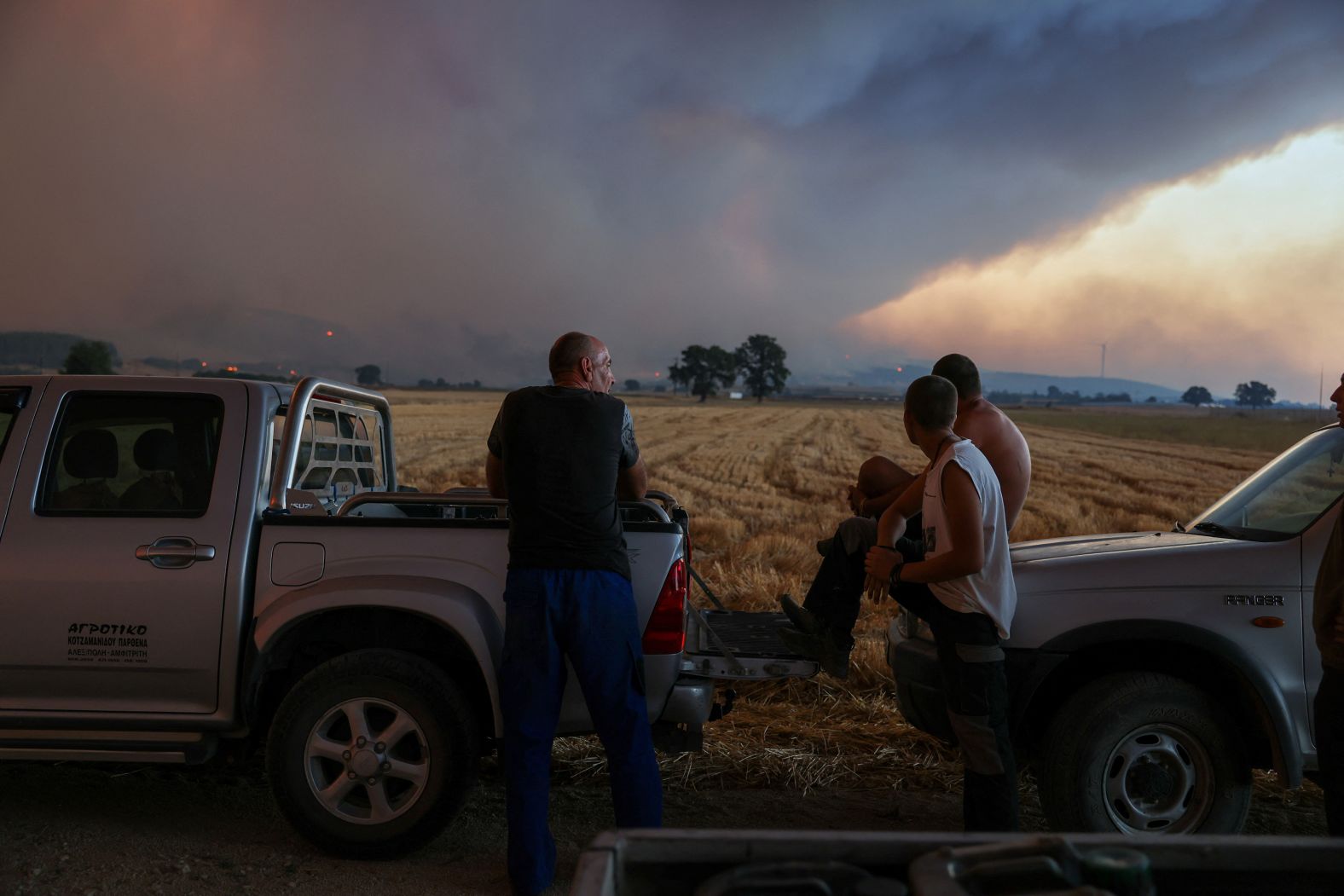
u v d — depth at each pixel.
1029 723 3.95
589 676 3.35
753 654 3.88
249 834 3.78
